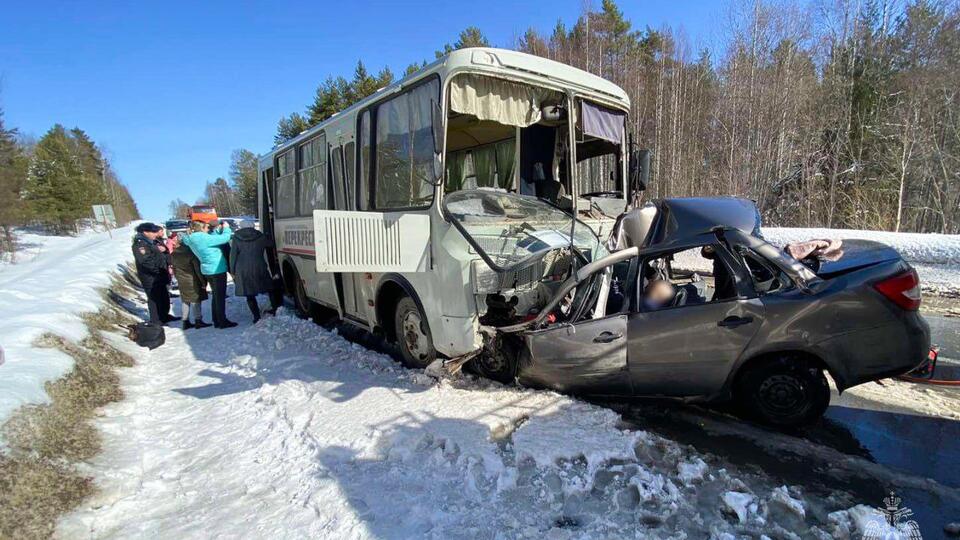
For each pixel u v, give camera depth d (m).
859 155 21.23
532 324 4.21
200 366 6.31
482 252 4.15
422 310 4.80
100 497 3.24
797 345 3.48
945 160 19.08
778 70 21.53
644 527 2.72
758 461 3.40
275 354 6.30
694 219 3.99
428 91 4.54
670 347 3.78
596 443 3.50
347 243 4.18
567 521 2.80
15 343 5.14
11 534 2.72
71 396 4.57
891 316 3.32
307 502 3.13
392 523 2.85
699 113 24.89
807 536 2.62
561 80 4.99
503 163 6.33
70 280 10.03
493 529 2.74
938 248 9.55
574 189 5.08
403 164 5.00
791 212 21.42
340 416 4.21
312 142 7.31
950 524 2.72
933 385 4.60
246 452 3.89
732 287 3.77
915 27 21.47
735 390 3.87
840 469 3.29
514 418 3.93
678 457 3.39
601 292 4.12
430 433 3.76
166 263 9.16
